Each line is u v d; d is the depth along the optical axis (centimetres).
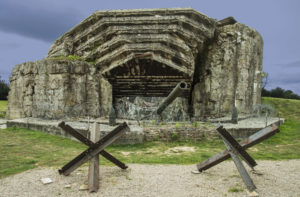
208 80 1769
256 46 1880
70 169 537
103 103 1641
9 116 1912
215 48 1767
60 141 1045
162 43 1473
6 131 1278
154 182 518
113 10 1531
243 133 1107
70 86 1514
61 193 450
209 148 945
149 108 1561
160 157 782
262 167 657
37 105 1600
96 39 1636
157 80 1616
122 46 1500
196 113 1788
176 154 834
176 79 1595
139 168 628
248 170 626
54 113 1498
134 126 1162
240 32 1748
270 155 828
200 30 1517
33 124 1327
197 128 1100
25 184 493
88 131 1019
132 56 1470
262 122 1404
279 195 454
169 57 1485
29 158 730
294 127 1421
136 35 1490
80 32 1761
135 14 1509
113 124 1206
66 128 493
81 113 1535
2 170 593
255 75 1884
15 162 677
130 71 1570
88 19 1634
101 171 593
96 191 459
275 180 540
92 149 524
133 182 515
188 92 1709
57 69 1506
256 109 1827
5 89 4403
